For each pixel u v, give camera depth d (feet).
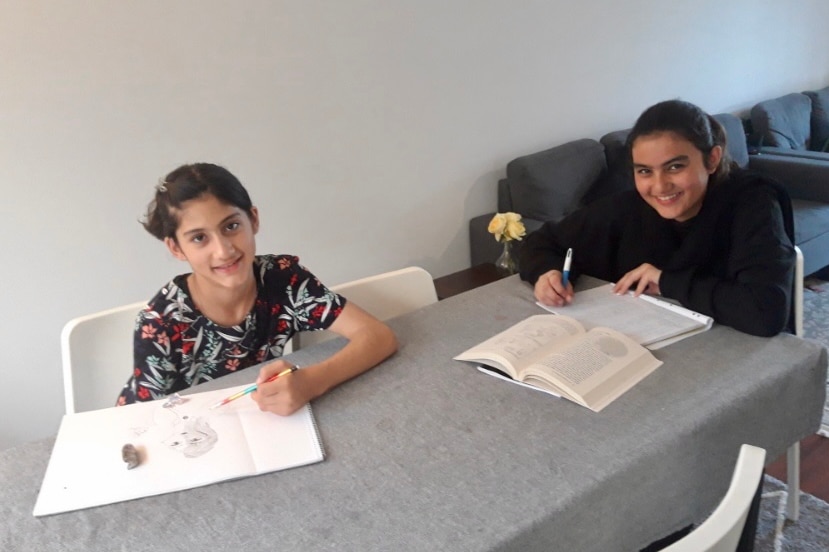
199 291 4.14
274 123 7.36
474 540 2.62
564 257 5.21
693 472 3.29
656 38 10.93
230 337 4.23
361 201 8.29
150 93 6.55
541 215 9.13
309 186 7.80
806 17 13.57
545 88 9.71
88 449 3.30
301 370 3.69
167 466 3.15
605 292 4.75
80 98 6.21
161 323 4.05
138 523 2.84
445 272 9.45
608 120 10.73
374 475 3.05
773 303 3.94
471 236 9.44
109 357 4.41
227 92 6.97
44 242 6.37
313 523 2.77
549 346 3.94
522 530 2.66
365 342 4.01
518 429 3.30
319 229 8.03
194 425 3.44
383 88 8.07
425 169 8.77
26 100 5.96
